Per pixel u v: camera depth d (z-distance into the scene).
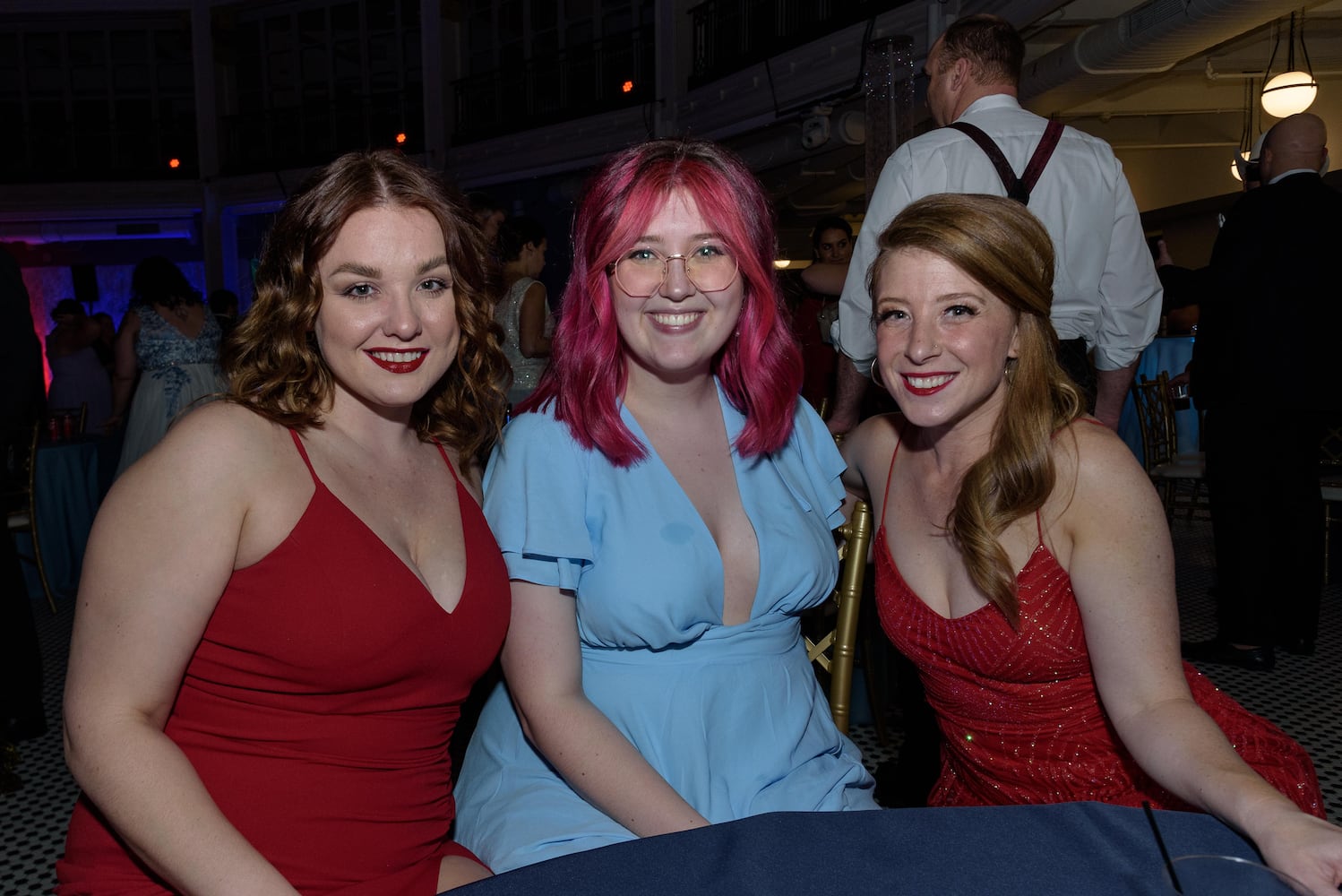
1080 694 1.29
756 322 1.40
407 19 12.60
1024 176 2.13
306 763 1.15
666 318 1.33
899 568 1.42
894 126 3.10
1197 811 1.20
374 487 1.23
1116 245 2.19
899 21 6.45
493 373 1.39
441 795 1.27
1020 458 1.25
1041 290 1.25
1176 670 1.19
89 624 1.07
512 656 1.31
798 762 1.37
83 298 13.89
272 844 1.12
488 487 1.40
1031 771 1.32
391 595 1.15
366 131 12.84
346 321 1.17
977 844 0.83
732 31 8.80
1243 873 0.71
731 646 1.36
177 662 1.09
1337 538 4.43
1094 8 5.12
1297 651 3.45
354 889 1.14
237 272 13.74
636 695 1.34
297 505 1.14
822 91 7.30
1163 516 1.24
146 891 1.08
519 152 11.05
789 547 1.39
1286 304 3.05
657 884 0.77
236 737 1.14
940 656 1.36
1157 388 4.88
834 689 1.57
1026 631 1.27
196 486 1.09
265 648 1.12
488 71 11.73
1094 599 1.22
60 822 2.42
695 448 1.44
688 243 1.31
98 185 13.44
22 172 13.48
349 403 1.24
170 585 1.07
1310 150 3.11
